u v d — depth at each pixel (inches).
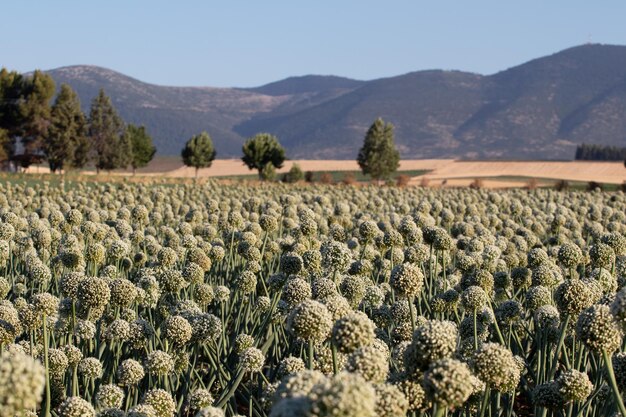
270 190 1632.6
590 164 5674.2
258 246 525.7
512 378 239.1
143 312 381.7
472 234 639.1
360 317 198.2
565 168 5580.7
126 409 271.7
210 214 786.8
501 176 5034.5
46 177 2524.6
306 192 1503.4
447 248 427.5
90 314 317.7
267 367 353.4
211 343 334.0
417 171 5767.7
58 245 545.3
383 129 4116.6
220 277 492.7
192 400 262.5
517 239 582.9
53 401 289.0
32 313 267.9
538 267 382.9
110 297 307.9
